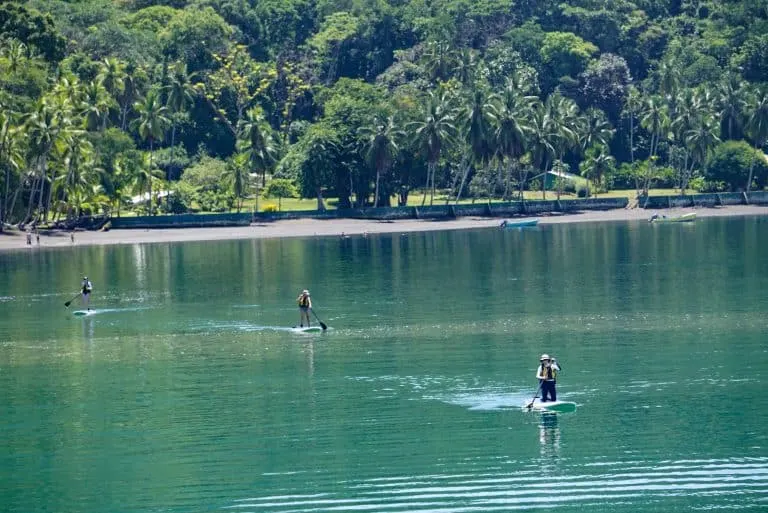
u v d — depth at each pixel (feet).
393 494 208.64
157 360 317.83
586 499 204.44
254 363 311.68
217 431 247.09
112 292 467.52
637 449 229.04
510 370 296.51
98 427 252.21
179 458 230.27
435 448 232.12
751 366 294.66
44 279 517.96
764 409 253.65
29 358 324.39
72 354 329.52
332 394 275.39
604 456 225.15
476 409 259.39
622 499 204.13
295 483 214.90
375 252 630.74
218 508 204.54
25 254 642.22
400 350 325.62
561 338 339.57
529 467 220.23
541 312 391.86
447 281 488.02
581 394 270.87
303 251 643.45
